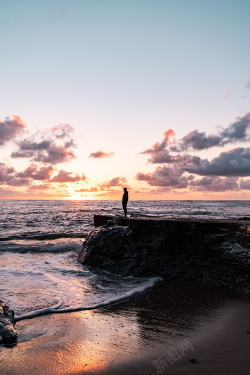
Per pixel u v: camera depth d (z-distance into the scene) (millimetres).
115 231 12922
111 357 4602
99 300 7941
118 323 6242
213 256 10523
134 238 12375
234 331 5711
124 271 11523
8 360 4488
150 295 8633
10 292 8328
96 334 5594
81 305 7441
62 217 43625
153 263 11422
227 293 8922
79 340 5289
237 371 4027
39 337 5426
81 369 4227
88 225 31188
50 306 7250
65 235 22172
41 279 10031
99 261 12539
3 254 15023
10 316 5918
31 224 31656
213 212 53781
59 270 11688
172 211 56500
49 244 18047
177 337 5430
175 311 7113
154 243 11695
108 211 58156
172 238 11453
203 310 7207
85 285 9617
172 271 11039
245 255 9312
